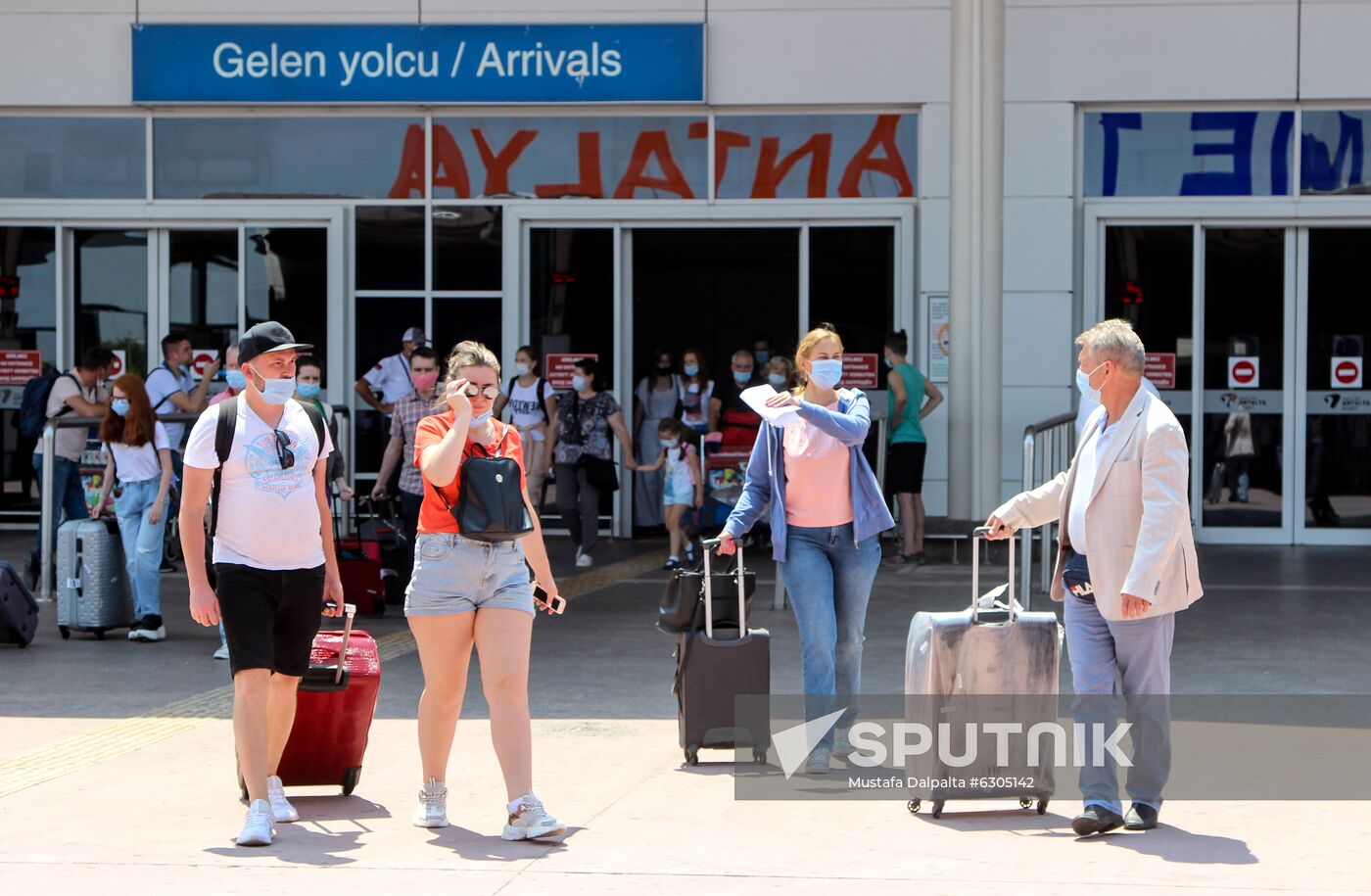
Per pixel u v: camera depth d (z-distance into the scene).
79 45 20.97
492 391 7.76
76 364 21.56
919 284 20.42
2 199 21.39
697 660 9.21
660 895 6.77
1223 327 20.39
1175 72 20.00
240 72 20.69
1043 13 20.05
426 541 7.71
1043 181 20.11
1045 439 16.56
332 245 21.16
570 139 20.97
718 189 20.81
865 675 11.95
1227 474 20.45
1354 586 16.66
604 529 21.41
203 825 7.99
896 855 7.36
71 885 6.93
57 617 14.70
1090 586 7.69
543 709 10.90
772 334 20.95
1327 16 19.86
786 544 9.17
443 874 7.09
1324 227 20.20
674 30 20.38
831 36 20.38
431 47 20.56
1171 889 6.76
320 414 8.20
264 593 7.76
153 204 21.23
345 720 8.47
